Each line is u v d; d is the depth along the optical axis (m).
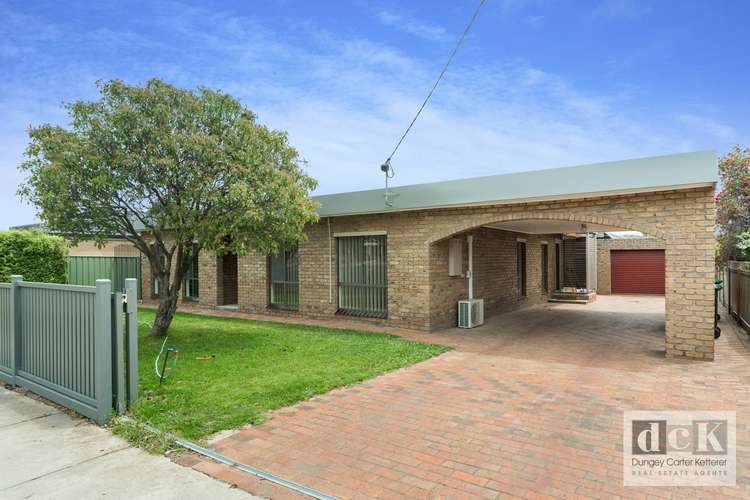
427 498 3.39
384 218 11.44
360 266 12.17
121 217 8.43
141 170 7.84
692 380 6.50
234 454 4.12
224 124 8.54
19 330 6.18
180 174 8.04
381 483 3.61
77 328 5.11
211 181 8.04
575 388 6.20
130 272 17.41
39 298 5.77
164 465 3.84
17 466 3.83
